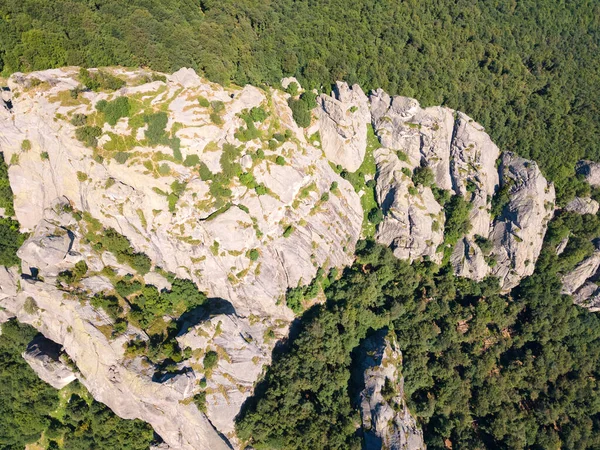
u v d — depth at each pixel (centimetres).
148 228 7094
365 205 9450
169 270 7488
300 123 8781
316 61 9112
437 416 8119
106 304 6888
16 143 7062
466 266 9325
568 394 8719
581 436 8425
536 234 9456
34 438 7438
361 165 9475
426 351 8625
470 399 8450
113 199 6969
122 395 6581
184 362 6706
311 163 8612
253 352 7331
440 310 8912
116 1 7738
